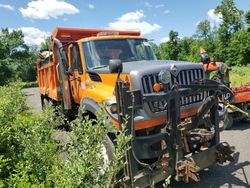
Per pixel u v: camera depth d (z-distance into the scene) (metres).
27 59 80.06
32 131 4.33
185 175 4.54
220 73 7.37
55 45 8.35
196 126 5.20
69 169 3.11
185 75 5.21
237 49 63.47
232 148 5.22
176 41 84.81
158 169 4.59
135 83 4.84
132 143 4.39
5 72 64.75
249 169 5.66
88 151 3.13
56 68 8.51
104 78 5.72
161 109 4.94
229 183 5.14
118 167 3.27
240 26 68.38
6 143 4.48
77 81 6.84
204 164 5.07
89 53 6.56
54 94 9.36
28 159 4.06
